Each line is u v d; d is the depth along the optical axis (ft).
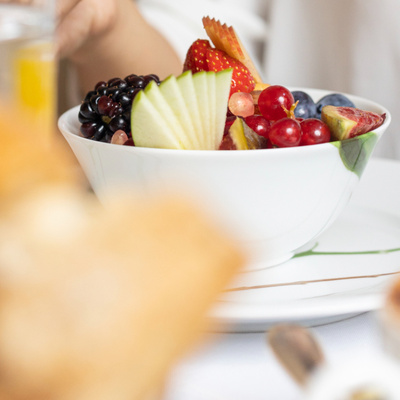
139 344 0.36
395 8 4.61
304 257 1.90
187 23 5.10
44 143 0.38
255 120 1.74
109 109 1.81
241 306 1.31
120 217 0.39
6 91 0.92
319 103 2.15
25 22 1.01
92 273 0.36
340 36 4.91
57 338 0.35
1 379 0.34
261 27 5.39
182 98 1.63
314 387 0.62
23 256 0.35
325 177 1.66
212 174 1.52
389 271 1.82
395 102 4.70
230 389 1.13
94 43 3.89
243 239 1.66
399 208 2.30
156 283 0.37
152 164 1.54
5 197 0.36
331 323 1.45
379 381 0.61
